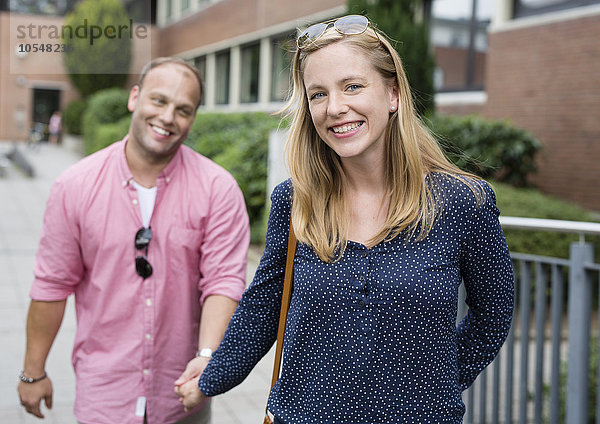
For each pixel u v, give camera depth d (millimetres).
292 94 1720
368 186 1638
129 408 2197
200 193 2262
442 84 10562
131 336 2209
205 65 21062
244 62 18406
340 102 1569
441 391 1560
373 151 1611
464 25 10117
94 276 2229
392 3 8266
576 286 2857
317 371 1586
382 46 1597
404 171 1580
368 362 1537
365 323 1536
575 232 2676
